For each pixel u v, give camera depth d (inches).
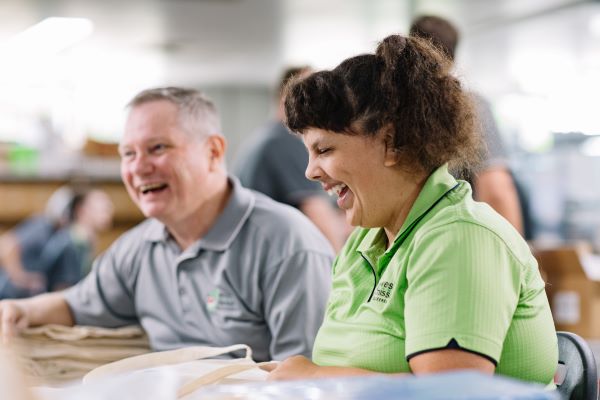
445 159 46.4
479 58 294.5
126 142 75.4
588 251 137.9
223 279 72.5
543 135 298.8
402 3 229.1
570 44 270.7
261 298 71.3
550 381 47.1
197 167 74.3
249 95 388.2
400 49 45.5
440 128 45.2
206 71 347.9
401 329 45.5
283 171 126.5
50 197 249.0
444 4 228.4
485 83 330.3
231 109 386.6
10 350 33.7
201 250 73.5
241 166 130.6
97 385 38.7
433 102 45.0
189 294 74.8
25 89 331.3
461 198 46.2
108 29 268.4
